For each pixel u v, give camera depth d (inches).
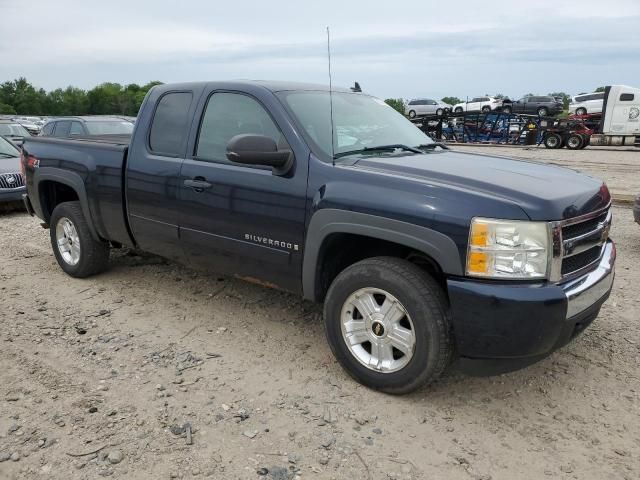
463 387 140.3
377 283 130.0
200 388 137.9
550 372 148.3
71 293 203.0
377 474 108.2
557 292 116.1
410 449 116.0
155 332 170.1
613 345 163.6
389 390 133.5
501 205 116.6
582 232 128.6
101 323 176.4
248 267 157.9
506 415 128.8
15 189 359.3
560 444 118.3
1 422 123.0
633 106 1032.2
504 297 114.6
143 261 238.2
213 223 161.0
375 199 127.7
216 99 165.9
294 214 142.2
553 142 1061.1
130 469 108.3
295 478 106.4
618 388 140.6
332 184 135.4
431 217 120.3
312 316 183.0
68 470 107.8
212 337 166.9
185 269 228.2
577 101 1374.3
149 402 131.2
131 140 184.9
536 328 115.4
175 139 173.2
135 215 184.2
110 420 123.8
